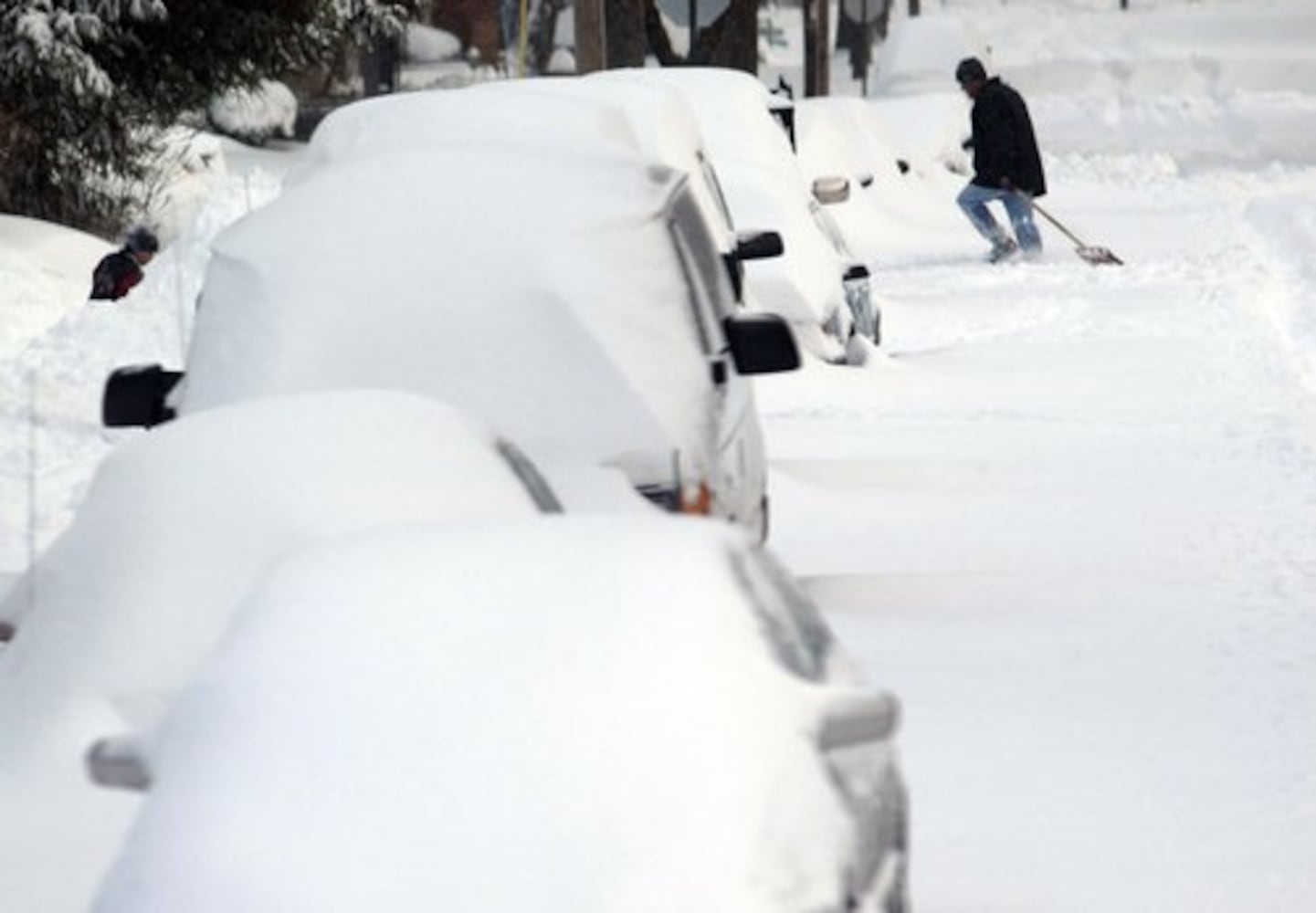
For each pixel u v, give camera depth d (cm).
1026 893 2184
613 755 1445
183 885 1416
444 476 2266
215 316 2802
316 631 1562
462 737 1464
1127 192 13012
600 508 2548
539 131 3478
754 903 1366
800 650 1686
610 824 1403
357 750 1467
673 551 1622
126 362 5653
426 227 2819
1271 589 3450
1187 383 5488
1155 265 8169
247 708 1518
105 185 8706
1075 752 2631
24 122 8288
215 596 2223
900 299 7475
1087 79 19462
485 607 1565
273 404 2370
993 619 3278
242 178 7894
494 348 2719
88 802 2125
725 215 4425
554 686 1494
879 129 11000
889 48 15762
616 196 2870
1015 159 8938
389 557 1630
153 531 2269
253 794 1455
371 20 9350
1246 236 9869
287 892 1395
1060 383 5534
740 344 2930
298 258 2808
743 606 1599
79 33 8044
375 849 1405
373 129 3544
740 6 12712
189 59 8750
